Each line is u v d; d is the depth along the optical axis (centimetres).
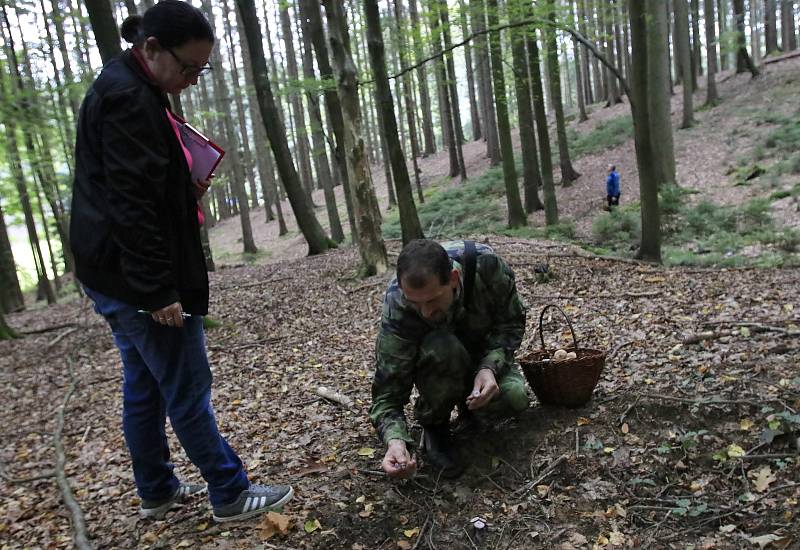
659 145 1485
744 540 221
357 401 397
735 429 284
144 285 204
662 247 1080
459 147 2267
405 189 905
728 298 542
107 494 310
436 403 272
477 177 2269
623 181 1748
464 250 270
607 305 578
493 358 277
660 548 224
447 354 260
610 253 1034
